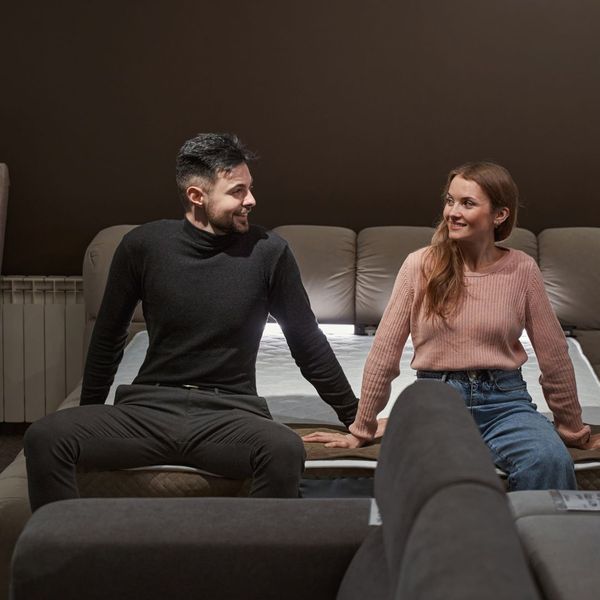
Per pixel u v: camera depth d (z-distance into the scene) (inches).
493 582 42.1
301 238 172.1
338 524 67.4
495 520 46.3
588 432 106.5
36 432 93.7
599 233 170.9
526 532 72.0
